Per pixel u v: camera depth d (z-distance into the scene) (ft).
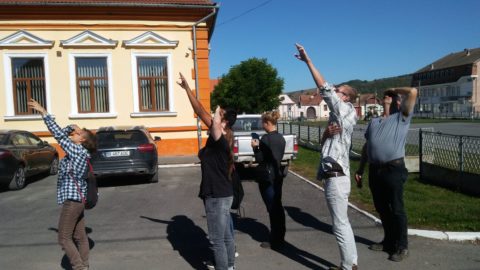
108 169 31.37
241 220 21.65
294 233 19.15
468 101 234.58
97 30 49.06
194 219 22.22
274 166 16.70
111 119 49.80
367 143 16.21
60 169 13.82
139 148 32.01
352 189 27.91
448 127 108.27
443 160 28.58
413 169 33.50
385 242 16.51
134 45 49.39
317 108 346.74
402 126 15.20
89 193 14.14
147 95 51.01
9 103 48.29
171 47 50.44
